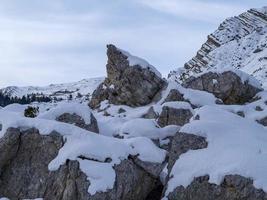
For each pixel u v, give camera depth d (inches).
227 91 1464.1
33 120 859.4
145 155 852.0
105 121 1229.7
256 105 1381.6
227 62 6427.2
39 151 828.0
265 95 1465.3
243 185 723.4
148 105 1481.3
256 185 717.3
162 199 799.1
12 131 833.5
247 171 733.9
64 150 802.8
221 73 1498.5
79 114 1024.2
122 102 1540.4
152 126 1065.5
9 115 868.6
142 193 833.5
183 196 776.3
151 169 840.3
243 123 906.1
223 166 762.2
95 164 780.6
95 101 1660.9
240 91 1469.0
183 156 831.7
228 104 1470.2
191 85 1519.4
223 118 921.5
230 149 795.4
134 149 854.5
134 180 805.2
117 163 800.9
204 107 955.3
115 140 848.9
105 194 751.7
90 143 805.2
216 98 1413.6
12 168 830.5
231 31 7731.3
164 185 846.5
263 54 6043.3
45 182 792.9
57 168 786.8
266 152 775.1
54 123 845.2
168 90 1448.1
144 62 1553.9
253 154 765.3
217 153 797.9
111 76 1596.9
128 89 1519.4
